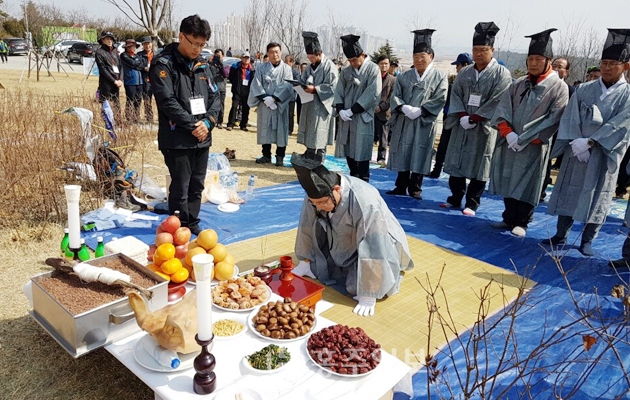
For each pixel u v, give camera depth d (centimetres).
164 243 339
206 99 466
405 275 439
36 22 3222
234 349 267
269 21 2181
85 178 572
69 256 338
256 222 559
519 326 366
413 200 695
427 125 656
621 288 267
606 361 324
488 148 603
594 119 468
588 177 481
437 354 321
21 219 505
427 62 642
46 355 305
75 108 581
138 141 796
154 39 1331
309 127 775
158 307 288
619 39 456
